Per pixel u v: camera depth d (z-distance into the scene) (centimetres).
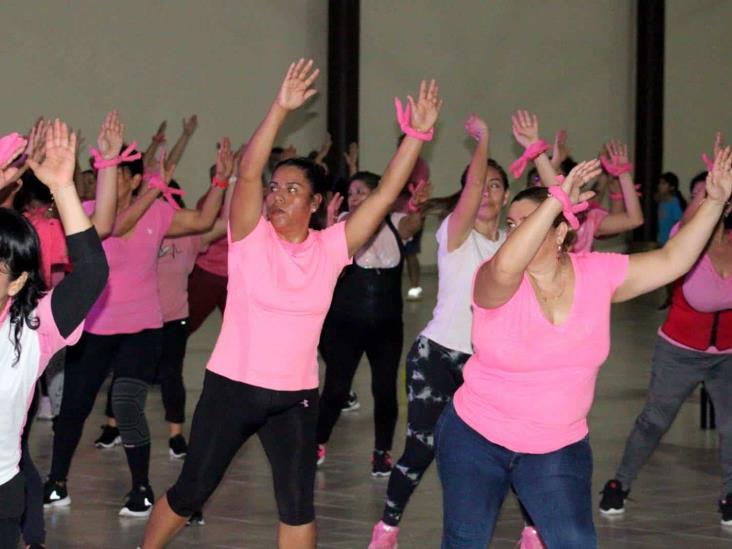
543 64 2248
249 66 1956
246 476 764
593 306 411
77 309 365
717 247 650
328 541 621
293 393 477
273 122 465
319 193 491
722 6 2420
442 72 2156
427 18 2139
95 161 548
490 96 2203
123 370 661
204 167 1925
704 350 666
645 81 2264
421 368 591
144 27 1855
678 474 792
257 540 619
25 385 359
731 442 670
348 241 489
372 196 493
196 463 478
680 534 643
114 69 1828
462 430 424
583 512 411
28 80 1755
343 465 800
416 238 1811
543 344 406
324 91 2027
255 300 472
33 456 817
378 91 2102
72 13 1788
